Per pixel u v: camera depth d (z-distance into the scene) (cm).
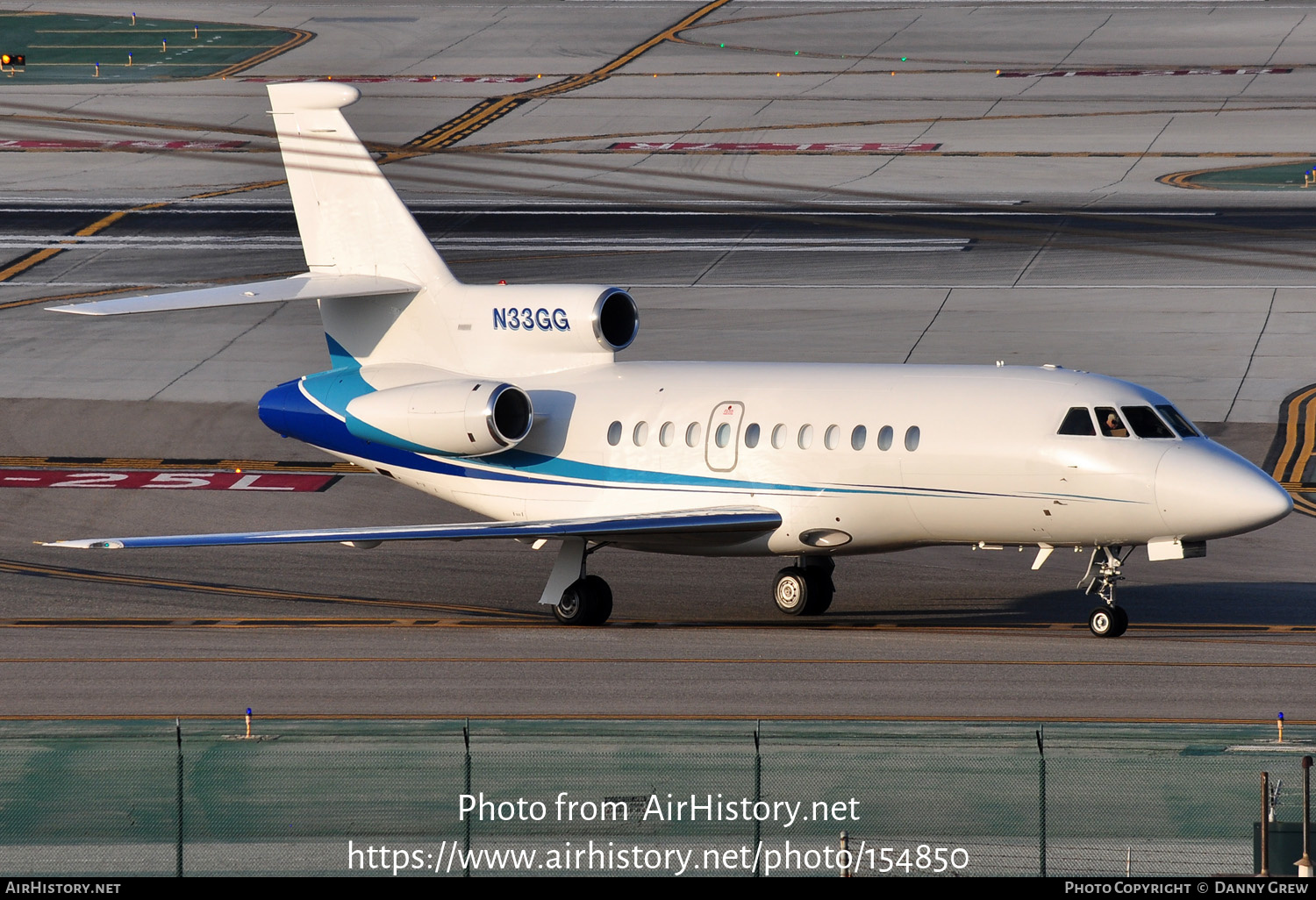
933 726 7056
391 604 10362
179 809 5366
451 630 9462
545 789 6375
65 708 7562
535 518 10138
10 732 7119
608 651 8756
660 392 9894
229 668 8388
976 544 9294
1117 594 10456
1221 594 10400
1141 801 6197
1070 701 7494
